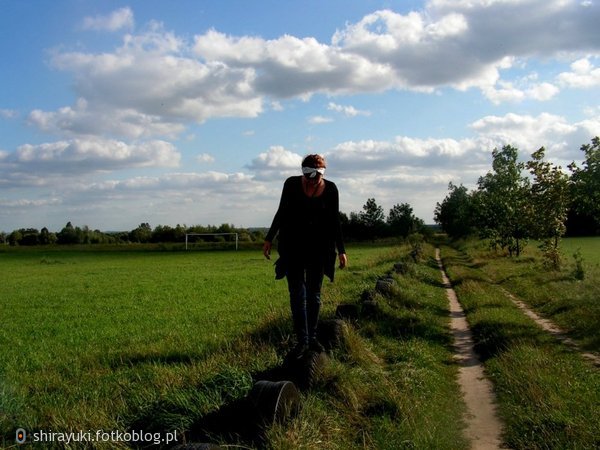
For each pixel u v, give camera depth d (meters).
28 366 9.10
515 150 34.91
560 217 23.52
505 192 34.75
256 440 5.15
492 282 22.20
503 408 6.83
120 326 13.59
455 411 6.81
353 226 101.38
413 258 31.08
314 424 5.46
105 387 7.16
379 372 7.61
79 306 18.48
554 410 6.30
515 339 10.37
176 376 7.06
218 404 5.73
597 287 15.17
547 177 23.75
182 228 108.75
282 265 6.90
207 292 21.84
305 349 6.80
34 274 37.41
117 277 32.75
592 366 8.62
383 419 6.06
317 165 6.66
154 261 52.66
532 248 39.91
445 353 9.90
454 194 85.81
